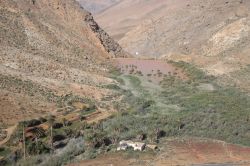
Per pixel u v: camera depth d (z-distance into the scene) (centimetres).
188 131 7131
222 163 5950
